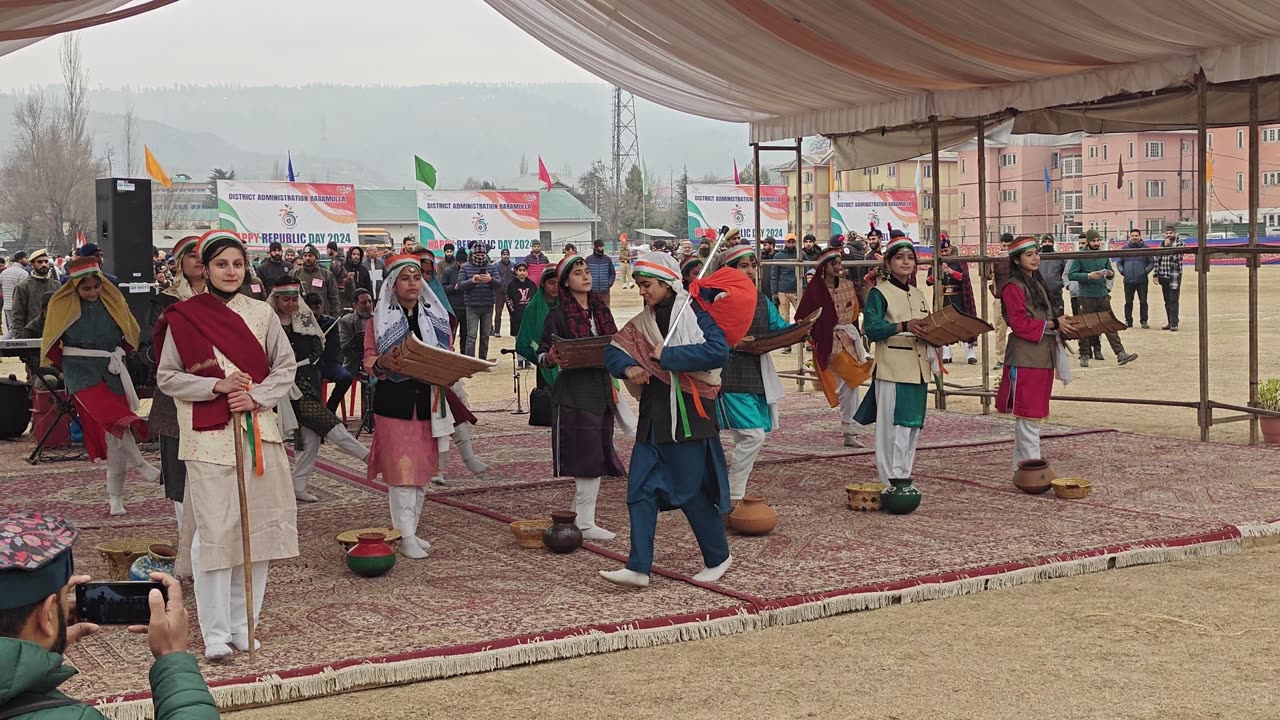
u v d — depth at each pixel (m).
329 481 10.57
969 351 19.91
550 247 90.06
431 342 7.38
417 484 7.40
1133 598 6.51
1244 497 8.88
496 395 17.86
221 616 5.45
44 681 2.23
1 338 13.55
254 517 5.52
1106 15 9.95
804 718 4.80
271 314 5.65
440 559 7.45
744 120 15.71
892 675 5.30
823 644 5.80
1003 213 70.25
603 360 7.62
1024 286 9.25
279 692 5.11
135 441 9.52
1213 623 6.00
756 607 6.15
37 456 12.38
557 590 6.61
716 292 6.39
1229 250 11.57
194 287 7.02
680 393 6.48
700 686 5.22
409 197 89.12
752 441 8.72
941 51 11.35
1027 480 9.15
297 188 35.81
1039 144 70.00
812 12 10.93
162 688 2.38
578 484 7.88
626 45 13.00
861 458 11.09
